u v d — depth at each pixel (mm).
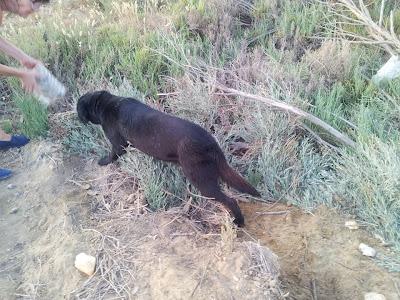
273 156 2051
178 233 1763
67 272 1670
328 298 1630
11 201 2021
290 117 2174
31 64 1978
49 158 2158
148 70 2576
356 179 1922
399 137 2047
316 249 1766
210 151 1731
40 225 1889
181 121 1790
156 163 2021
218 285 1532
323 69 2512
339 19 2928
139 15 3074
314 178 2023
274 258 1630
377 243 1780
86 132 2268
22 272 1728
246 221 1896
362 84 2383
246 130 2236
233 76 2471
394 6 2969
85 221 1850
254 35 2912
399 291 1608
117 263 1663
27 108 2309
